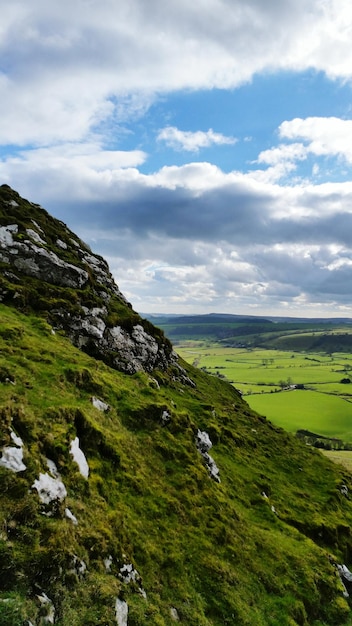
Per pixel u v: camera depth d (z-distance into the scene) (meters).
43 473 23.55
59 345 49.72
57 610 18.05
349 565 46.59
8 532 19.23
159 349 80.44
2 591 16.97
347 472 76.88
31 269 67.12
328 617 33.91
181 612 24.73
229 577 29.91
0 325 44.16
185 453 41.53
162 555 27.83
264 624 28.20
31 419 27.03
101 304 71.06
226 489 45.25
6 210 81.00
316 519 49.78
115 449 33.41
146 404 44.00
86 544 22.41
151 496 32.59
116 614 19.88
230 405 90.81
